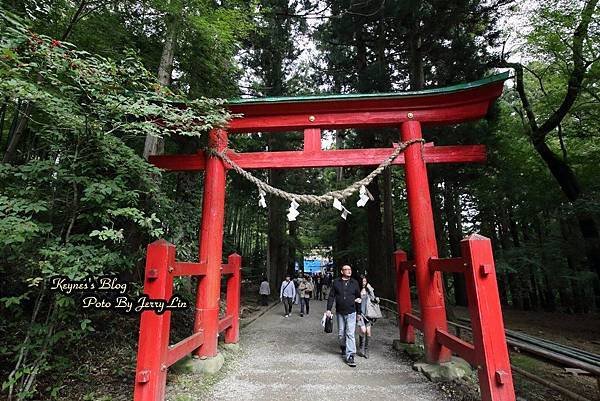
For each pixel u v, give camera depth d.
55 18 5.29
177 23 6.55
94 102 3.87
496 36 10.40
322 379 4.67
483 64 10.25
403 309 6.52
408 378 4.71
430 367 4.80
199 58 7.48
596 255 9.51
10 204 3.37
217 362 4.97
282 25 15.77
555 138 11.55
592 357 4.93
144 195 5.31
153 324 3.30
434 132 10.31
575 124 10.49
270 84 16.77
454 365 4.72
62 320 4.09
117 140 4.20
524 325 11.62
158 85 4.28
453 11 9.77
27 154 5.17
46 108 3.54
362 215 18.20
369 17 11.82
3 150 6.11
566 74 9.34
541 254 11.14
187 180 8.05
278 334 8.02
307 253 36.84
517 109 11.99
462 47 10.23
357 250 18.95
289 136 16.52
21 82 3.07
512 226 16.31
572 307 15.52
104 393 3.94
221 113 5.42
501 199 12.55
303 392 4.18
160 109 4.14
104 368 4.63
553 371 6.02
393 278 14.05
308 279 13.59
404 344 6.25
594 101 9.29
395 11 10.46
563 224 11.72
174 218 6.11
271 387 4.35
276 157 5.98
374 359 5.72
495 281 3.55
